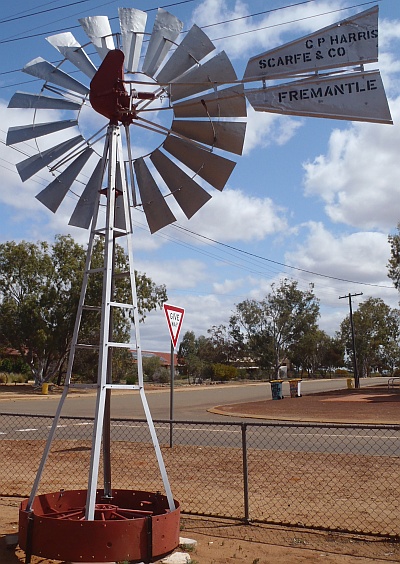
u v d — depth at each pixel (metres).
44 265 37.28
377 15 4.90
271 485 7.82
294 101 5.00
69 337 37.88
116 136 5.48
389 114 4.80
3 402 28.33
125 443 12.11
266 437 13.07
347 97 4.90
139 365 5.19
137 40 5.57
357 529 5.77
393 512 6.35
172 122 5.50
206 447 11.48
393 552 5.09
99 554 4.43
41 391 37.53
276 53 5.06
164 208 5.59
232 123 5.25
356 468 8.97
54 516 5.23
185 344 90.50
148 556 4.56
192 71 5.27
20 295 38.06
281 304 76.25
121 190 5.45
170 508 4.92
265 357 75.88
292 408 21.88
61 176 5.68
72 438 12.95
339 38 4.95
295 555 5.01
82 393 37.09
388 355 90.81
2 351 45.84
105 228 5.22
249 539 5.48
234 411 20.97
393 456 10.09
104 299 5.02
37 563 4.72
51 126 5.69
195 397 32.84
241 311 77.75
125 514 5.25
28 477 8.55
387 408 20.56
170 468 9.16
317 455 10.29
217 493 7.38
